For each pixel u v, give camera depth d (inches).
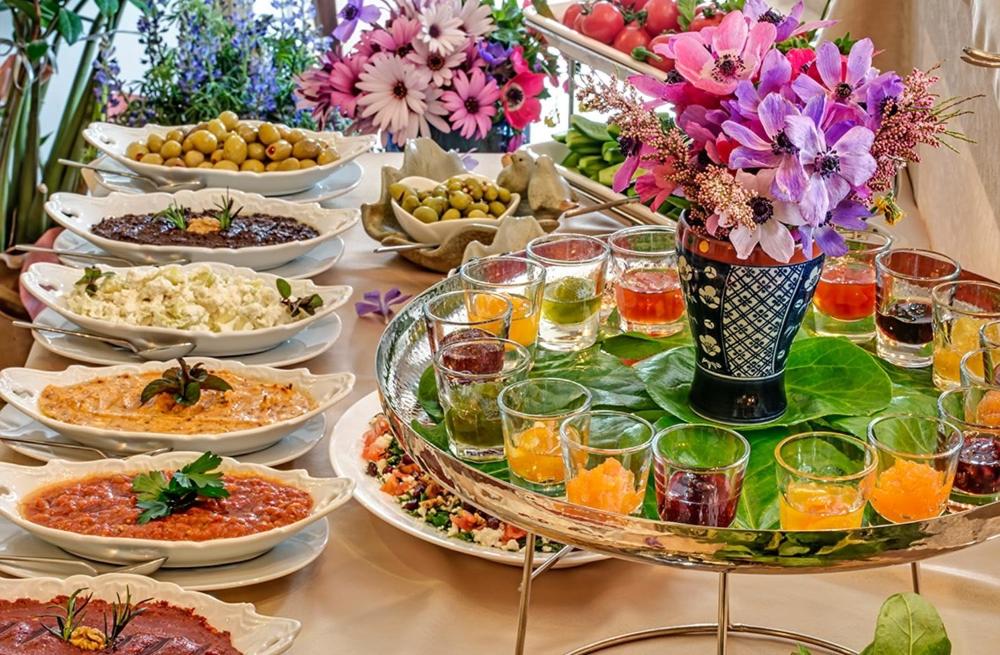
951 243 79.8
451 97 97.0
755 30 40.1
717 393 44.8
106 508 52.6
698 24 85.1
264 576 49.8
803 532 33.9
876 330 52.0
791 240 39.8
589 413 42.2
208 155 96.5
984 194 72.4
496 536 50.8
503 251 73.9
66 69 146.1
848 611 49.6
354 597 50.1
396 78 96.1
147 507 51.7
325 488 53.8
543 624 48.6
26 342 97.9
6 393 60.1
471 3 97.3
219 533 50.7
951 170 79.6
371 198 97.9
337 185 98.5
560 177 85.4
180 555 49.6
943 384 48.3
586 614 49.1
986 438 40.4
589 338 51.9
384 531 54.5
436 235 81.9
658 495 39.6
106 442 58.2
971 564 52.6
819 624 48.7
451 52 95.7
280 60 121.6
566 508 35.4
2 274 98.0
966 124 75.9
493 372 45.8
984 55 49.9
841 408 45.4
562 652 46.9
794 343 48.3
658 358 48.9
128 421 60.0
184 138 97.9
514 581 51.0
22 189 116.1
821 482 38.0
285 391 63.4
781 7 99.1
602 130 90.2
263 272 81.7
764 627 48.0
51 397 61.7
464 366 45.4
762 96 39.3
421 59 96.5
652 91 41.8
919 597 36.6
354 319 76.1
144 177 95.7
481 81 97.2
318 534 52.8
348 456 57.3
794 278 41.9
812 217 38.6
